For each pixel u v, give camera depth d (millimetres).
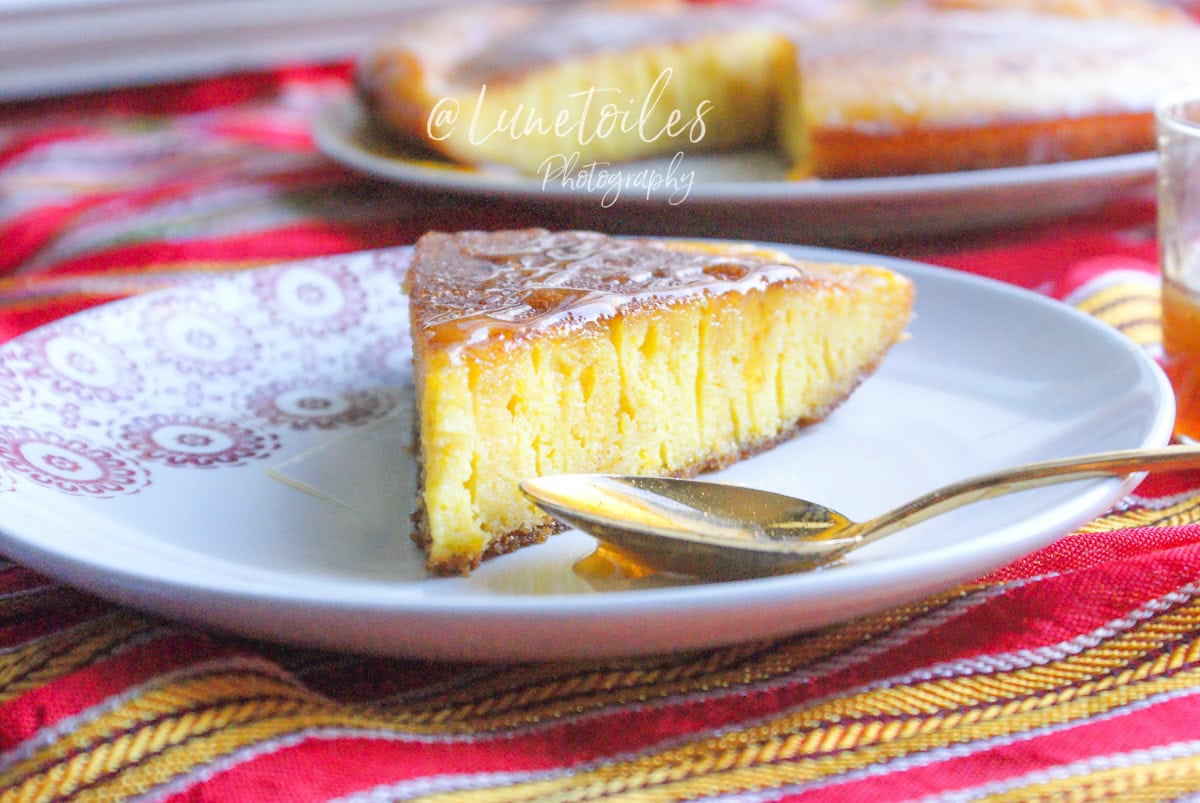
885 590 349
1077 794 337
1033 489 380
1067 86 578
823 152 582
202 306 471
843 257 478
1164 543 391
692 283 419
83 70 854
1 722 351
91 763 344
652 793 342
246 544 393
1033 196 528
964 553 353
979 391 439
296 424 441
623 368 408
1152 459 371
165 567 361
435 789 341
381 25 956
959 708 357
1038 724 353
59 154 695
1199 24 788
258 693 353
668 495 390
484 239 464
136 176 656
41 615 377
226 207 585
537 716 358
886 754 348
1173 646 365
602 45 673
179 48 886
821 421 438
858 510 405
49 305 514
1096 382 423
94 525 387
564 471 406
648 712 357
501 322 398
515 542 394
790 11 792
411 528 400
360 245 549
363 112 695
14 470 397
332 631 349
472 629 345
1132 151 583
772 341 426
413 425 441
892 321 441
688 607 344
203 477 415
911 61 601
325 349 474
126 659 358
